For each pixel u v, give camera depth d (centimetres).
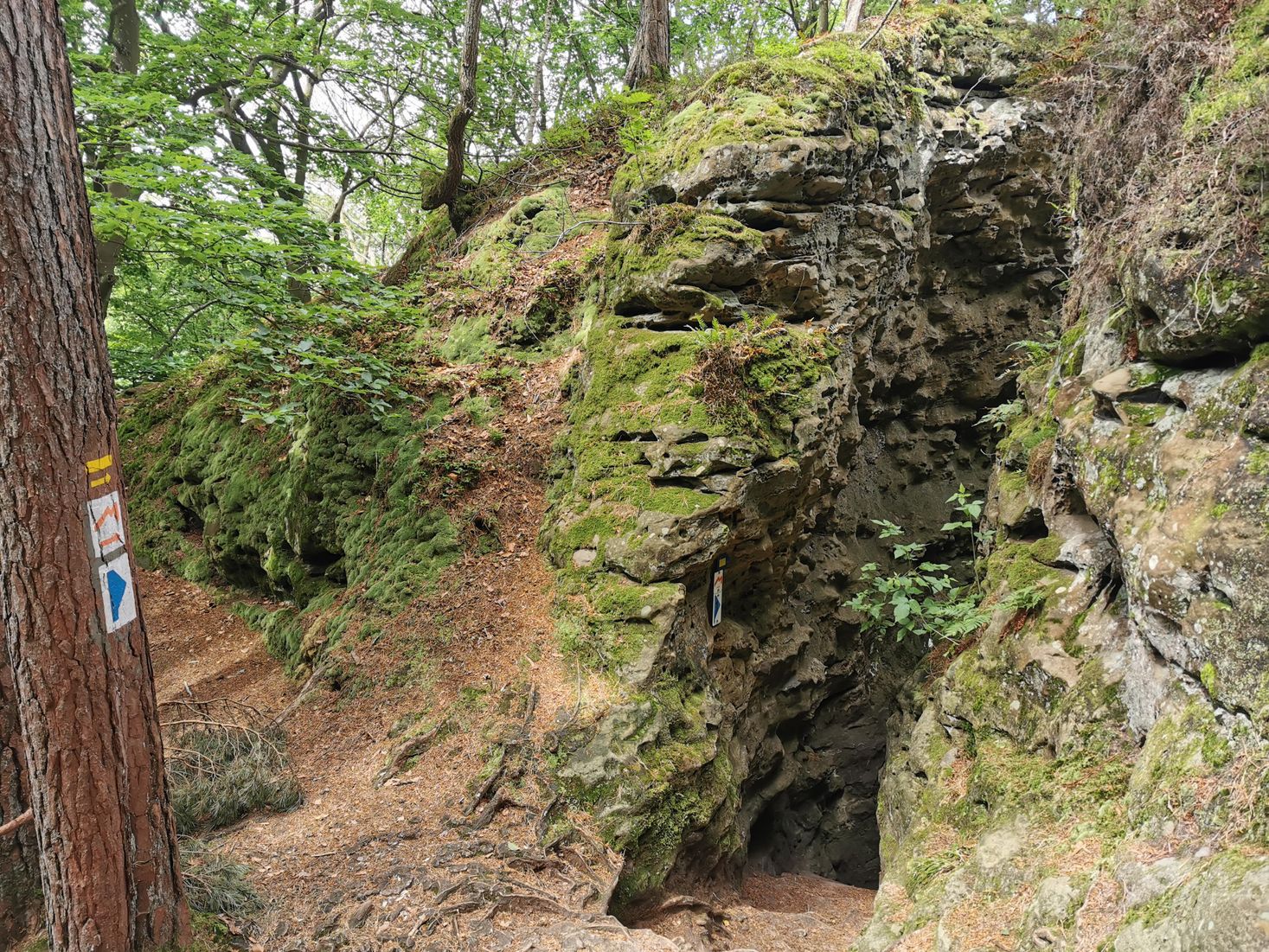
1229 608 286
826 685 793
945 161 753
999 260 862
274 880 411
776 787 730
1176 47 380
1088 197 455
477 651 577
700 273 597
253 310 712
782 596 714
